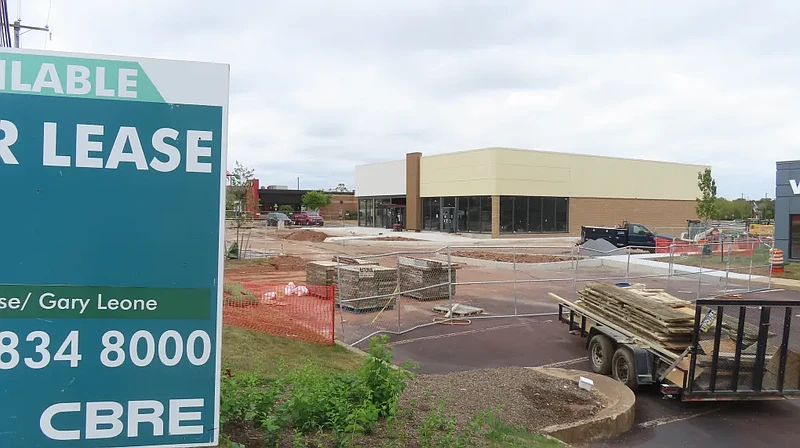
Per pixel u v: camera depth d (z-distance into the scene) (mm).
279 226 57719
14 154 3086
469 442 5328
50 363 3150
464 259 26250
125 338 3230
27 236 3107
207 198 3297
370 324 12633
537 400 7191
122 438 3230
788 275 23125
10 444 3098
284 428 5004
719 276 22000
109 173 3188
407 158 53250
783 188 26500
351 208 100938
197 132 3277
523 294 17625
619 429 7023
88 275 3178
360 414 5027
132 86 3205
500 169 44094
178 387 3287
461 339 11750
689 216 56938
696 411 7945
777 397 7719
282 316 11664
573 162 48312
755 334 7652
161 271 3252
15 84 3088
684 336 8242
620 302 9438
